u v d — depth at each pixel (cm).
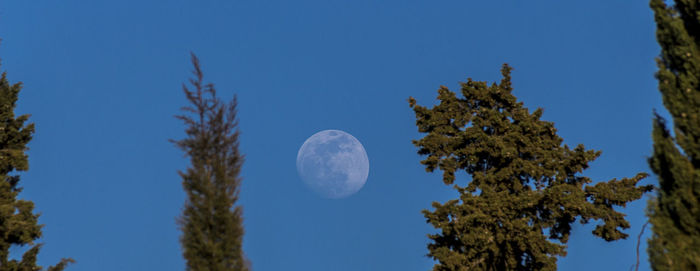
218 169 4666
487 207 7000
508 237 6956
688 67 4250
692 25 4394
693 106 4175
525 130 7544
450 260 7031
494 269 7250
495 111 7656
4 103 6856
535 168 7356
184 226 4569
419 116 8012
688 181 4066
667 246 4078
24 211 6600
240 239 4609
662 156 4203
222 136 4784
